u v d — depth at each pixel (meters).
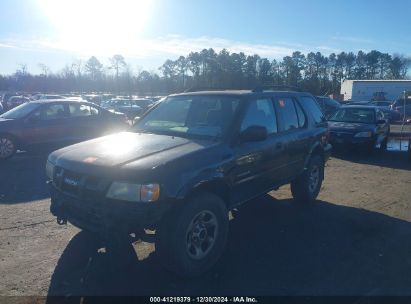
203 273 4.01
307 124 6.30
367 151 12.41
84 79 74.81
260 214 5.96
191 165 3.83
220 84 66.38
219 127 4.57
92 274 3.98
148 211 3.49
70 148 4.44
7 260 4.29
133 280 3.87
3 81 70.50
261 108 5.14
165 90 73.25
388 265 4.26
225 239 4.23
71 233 5.09
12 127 10.10
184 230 3.73
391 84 44.19
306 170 6.25
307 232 5.21
